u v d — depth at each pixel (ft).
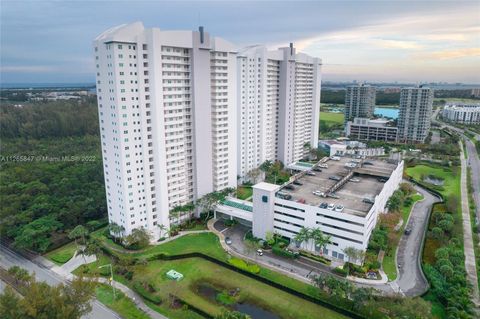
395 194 435.94
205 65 400.06
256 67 530.68
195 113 401.90
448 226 370.12
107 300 279.69
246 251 350.23
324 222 334.85
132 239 346.54
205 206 422.41
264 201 364.58
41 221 378.32
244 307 268.00
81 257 349.20
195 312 263.90
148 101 353.72
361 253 306.35
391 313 247.91
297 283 294.05
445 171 624.18
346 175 442.50
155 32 337.93
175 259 341.21
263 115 556.92
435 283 273.75
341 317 255.91
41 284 244.01
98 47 330.54
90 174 512.22
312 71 652.07
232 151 464.24
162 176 376.27
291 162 638.94
